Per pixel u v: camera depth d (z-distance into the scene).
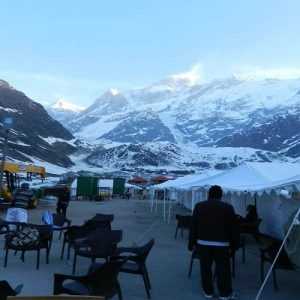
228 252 8.26
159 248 14.65
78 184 63.28
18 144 173.62
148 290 8.27
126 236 18.11
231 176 16.44
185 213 35.12
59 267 10.72
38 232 10.67
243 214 21.55
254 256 13.48
